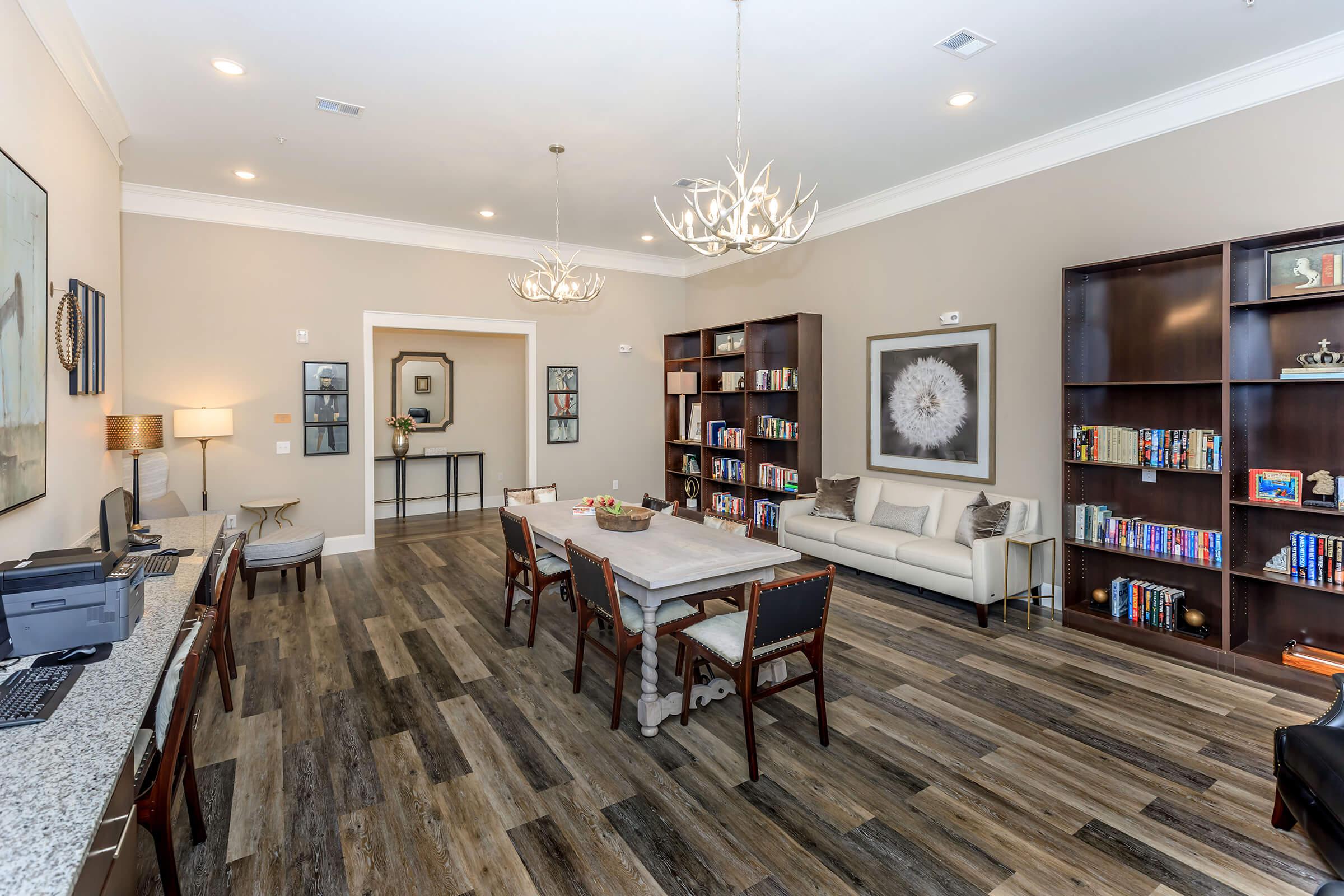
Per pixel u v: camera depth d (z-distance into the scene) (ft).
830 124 13.33
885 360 18.20
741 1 9.09
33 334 8.32
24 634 6.27
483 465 28.55
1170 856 6.75
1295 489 10.68
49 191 9.16
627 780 8.13
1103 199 13.39
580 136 13.80
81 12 9.26
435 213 19.66
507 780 8.13
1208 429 11.89
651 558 10.27
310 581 16.99
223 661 9.81
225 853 6.76
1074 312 13.51
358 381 20.27
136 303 17.20
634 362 25.75
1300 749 6.49
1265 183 11.18
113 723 4.98
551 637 13.12
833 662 11.68
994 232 15.39
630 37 10.02
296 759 8.59
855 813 7.48
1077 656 11.92
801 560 18.85
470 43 10.16
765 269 22.36
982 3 9.17
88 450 11.50
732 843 6.97
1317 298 10.14
